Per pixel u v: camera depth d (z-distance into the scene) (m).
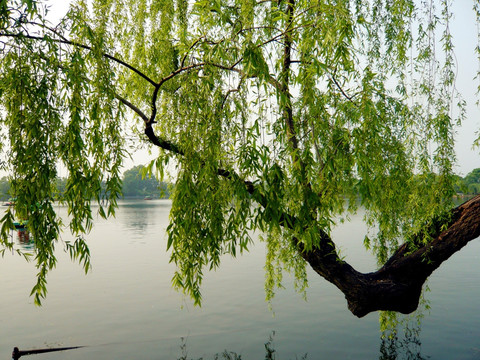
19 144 3.02
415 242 4.71
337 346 6.93
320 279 11.50
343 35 3.18
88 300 9.73
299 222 3.50
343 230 22.44
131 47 5.10
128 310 8.98
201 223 3.50
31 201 2.98
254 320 8.29
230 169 3.44
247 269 13.04
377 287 4.61
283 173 3.48
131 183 88.56
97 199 3.26
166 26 5.01
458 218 4.37
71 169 3.13
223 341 7.25
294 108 3.89
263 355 6.64
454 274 11.73
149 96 4.98
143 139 4.67
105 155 3.38
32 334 7.57
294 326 7.91
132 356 6.64
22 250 16.81
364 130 3.80
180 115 3.66
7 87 3.15
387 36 5.08
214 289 10.62
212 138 3.42
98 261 14.66
